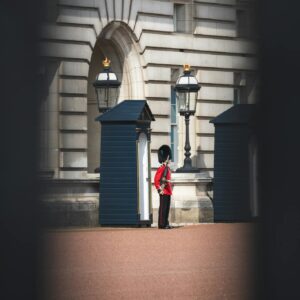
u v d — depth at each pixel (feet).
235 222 350.64
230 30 442.91
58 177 360.89
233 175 346.33
